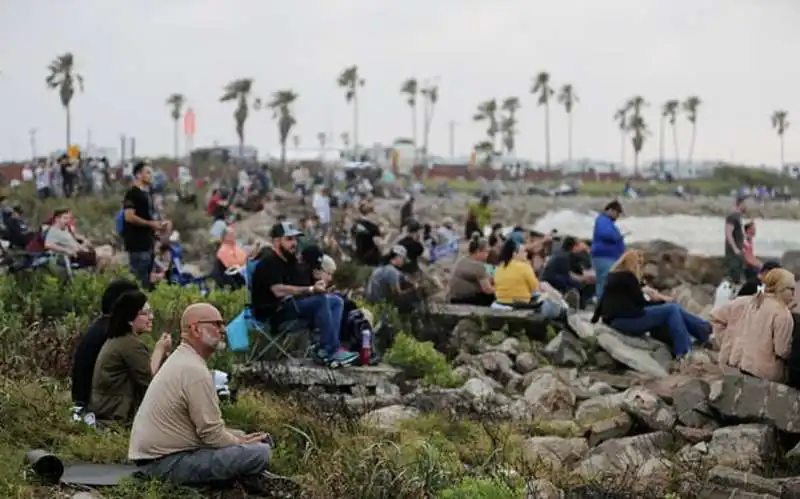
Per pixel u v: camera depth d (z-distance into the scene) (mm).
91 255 17312
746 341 12117
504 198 70750
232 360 13102
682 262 25125
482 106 146875
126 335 10102
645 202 70625
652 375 14727
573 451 10938
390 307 16766
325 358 13422
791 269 24109
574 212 48156
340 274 20484
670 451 10984
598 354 15523
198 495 8273
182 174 48031
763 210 64062
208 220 34375
